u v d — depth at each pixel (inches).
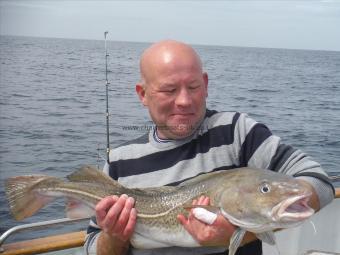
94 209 32.2
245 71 832.3
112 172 33.1
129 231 29.5
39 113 273.3
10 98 343.9
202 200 27.7
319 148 223.8
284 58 1552.7
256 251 30.6
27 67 632.4
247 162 30.4
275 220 25.1
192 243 29.4
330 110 369.4
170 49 30.5
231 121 31.2
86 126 225.8
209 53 1653.5
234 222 26.5
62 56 903.1
